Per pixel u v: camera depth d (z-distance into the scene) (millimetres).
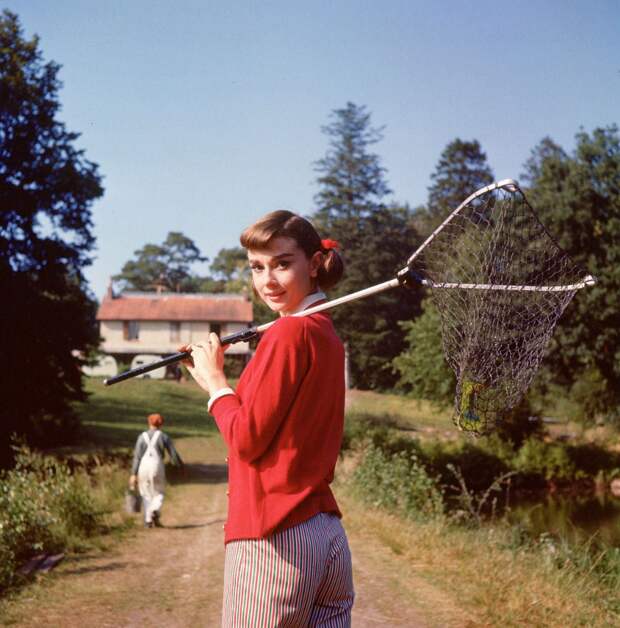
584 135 27109
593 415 28078
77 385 25359
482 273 2305
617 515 18719
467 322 2312
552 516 18328
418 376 27000
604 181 26562
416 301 62562
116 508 12047
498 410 2307
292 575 2109
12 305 23688
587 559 7098
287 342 2168
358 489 12617
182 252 105375
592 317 26047
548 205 26938
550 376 27219
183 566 7500
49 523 8039
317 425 2201
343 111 65875
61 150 25453
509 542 8125
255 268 2418
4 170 24531
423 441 27203
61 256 24922
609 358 26547
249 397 2176
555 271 2305
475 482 24719
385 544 8164
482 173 69188
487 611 5367
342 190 64562
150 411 43562
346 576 2244
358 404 45438
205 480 19578
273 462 2162
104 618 5371
